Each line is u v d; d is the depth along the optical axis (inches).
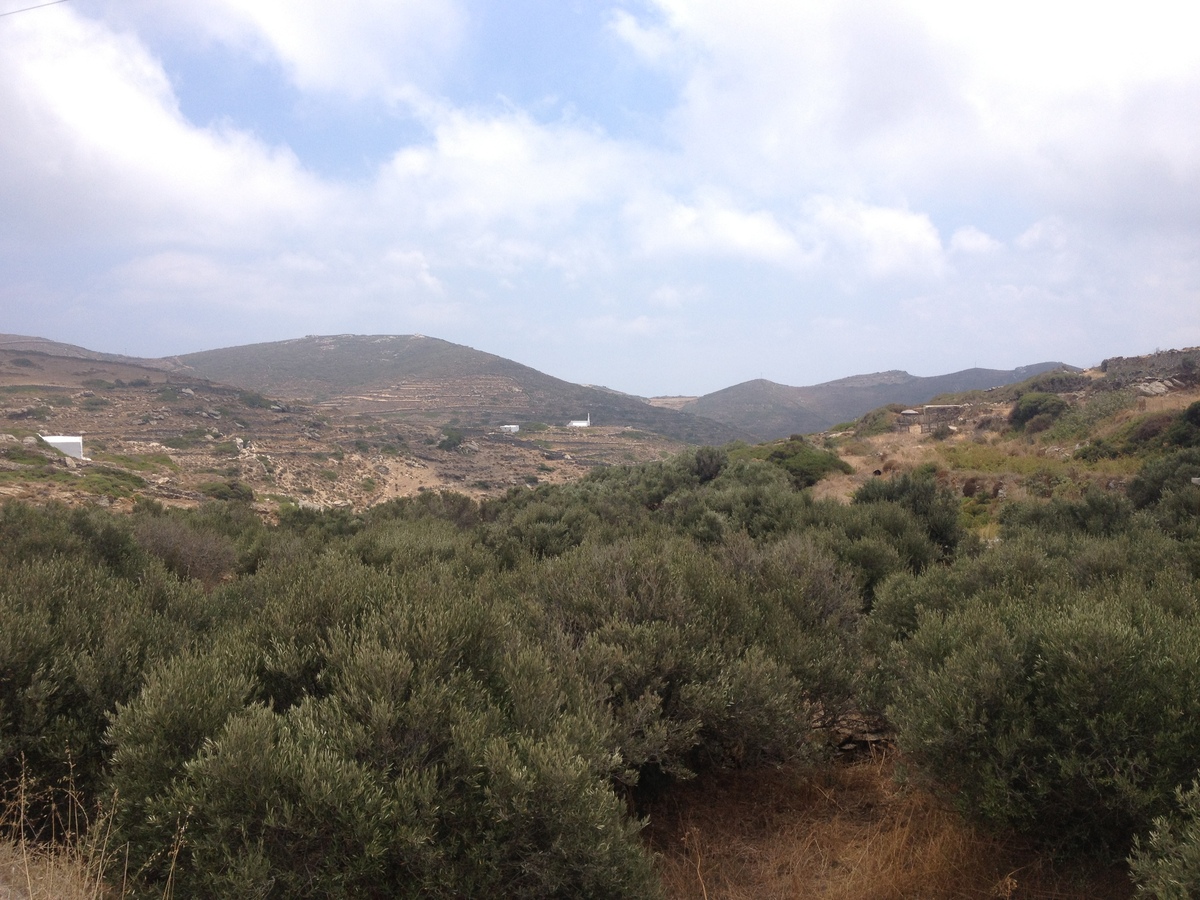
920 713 175.2
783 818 189.8
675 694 198.7
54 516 479.5
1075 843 156.0
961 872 158.1
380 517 1101.1
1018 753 157.2
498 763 139.1
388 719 145.3
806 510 584.1
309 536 763.4
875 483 666.2
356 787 131.5
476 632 190.4
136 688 187.6
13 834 160.1
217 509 973.8
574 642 229.8
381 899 136.0
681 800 200.1
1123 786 141.9
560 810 136.6
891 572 371.2
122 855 137.0
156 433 2913.4
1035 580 282.4
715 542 558.9
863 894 155.3
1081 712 153.9
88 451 2053.4
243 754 132.7
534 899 135.3
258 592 300.2
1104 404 1238.9
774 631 241.6
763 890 161.5
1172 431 943.7
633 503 874.1
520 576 333.4
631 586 252.7
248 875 122.7
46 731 173.0
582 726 163.0
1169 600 233.3
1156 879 121.6
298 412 4057.6
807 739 205.0
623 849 138.6
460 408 7027.6
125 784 140.7
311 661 185.2
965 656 177.6
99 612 223.0
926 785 172.6
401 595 207.5
